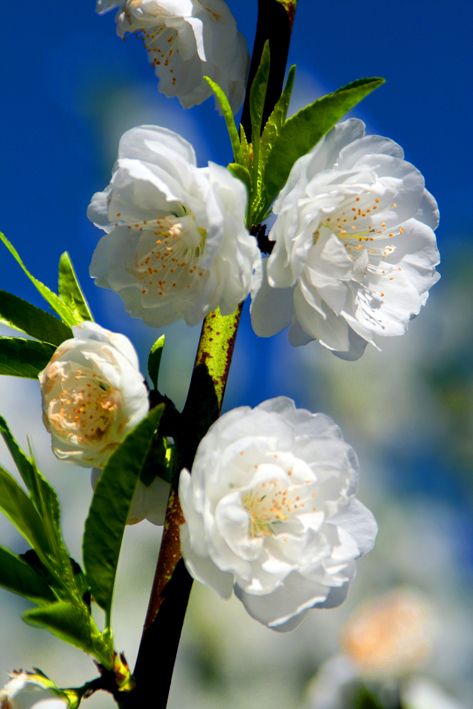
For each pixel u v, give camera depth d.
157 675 0.52
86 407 0.54
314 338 0.56
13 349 0.55
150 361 0.56
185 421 0.54
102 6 0.61
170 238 0.54
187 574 0.53
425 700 0.61
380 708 0.60
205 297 0.53
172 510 0.53
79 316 0.57
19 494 0.53
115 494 0.51
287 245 0.54
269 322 0.55
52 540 0.53
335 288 0.55
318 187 0.55
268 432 0.53
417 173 0.56
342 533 0.53
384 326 0.56
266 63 0.55
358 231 0.56
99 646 0.52
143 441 0.50
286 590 0.53
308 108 0.54
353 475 0.53
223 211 0.53
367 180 0.55
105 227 0.55
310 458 0.53
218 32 0.58
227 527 0.52
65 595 0.53
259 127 0.55
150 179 0.53
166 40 0.60
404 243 0.57
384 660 0.61
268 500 0.53
